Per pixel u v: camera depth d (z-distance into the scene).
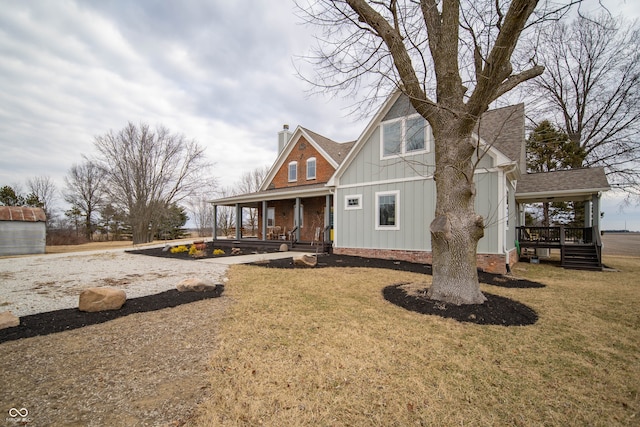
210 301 5.36
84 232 37.88
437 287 5.30
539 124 19.19
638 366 3.14
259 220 20.09
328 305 5.16
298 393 2.55
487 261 9.06
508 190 10.40
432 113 5.41
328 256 12.11
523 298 5.87
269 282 6.99
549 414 2.35
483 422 2.24
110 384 2.64
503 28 3.98
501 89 5.07
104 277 7.87
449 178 5.23
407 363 3.12
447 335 3.88
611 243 30.28
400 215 10.99
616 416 2.33
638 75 16.36
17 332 3.84
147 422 2.14
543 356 3.34
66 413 2.22
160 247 18.70
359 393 2.57
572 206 19.83
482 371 2.99
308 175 17.73
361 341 3.65
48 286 6.79
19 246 17.67
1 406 2.29
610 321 4.53
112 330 3.94
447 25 5.09
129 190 28.06
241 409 2.32
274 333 3.87
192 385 2.64
